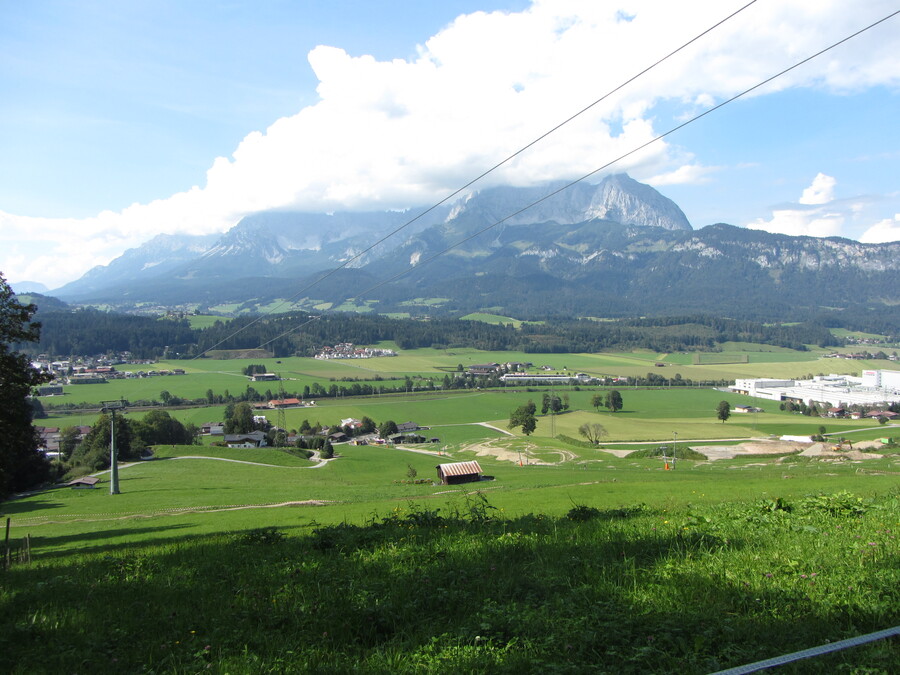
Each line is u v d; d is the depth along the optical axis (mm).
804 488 30672
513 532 15102
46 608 10758
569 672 6699
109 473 86188
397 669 7117
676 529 13414
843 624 7660
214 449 107688
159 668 7648
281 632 8656
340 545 14797
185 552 16672
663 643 7383
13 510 56656
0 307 31203
